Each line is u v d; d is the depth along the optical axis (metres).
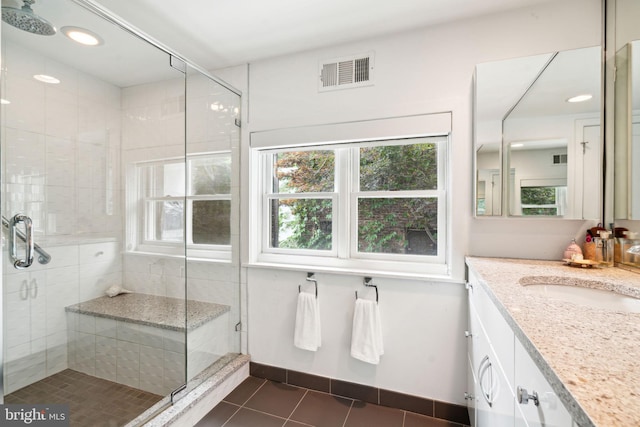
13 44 1.51
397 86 1.67
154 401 1.56
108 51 1.71
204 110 2.07
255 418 1.59
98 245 1.92
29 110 1.60
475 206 1.52
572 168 1.37
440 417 1.59
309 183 2.04
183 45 1.81
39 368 1.57
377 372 1.72
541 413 0.57
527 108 1.43
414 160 1.82
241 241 2.04
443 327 1.61
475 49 1.54
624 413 0.35
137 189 2.14
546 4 1.44
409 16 1.53
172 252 2.06
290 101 1.91
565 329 0.63
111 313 1.78
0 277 1.17
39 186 1.64
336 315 1.82
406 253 1.83
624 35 1.25
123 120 2.09
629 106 1.22
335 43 1.79
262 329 2.00
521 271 1.21
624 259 1.25
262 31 1.67
